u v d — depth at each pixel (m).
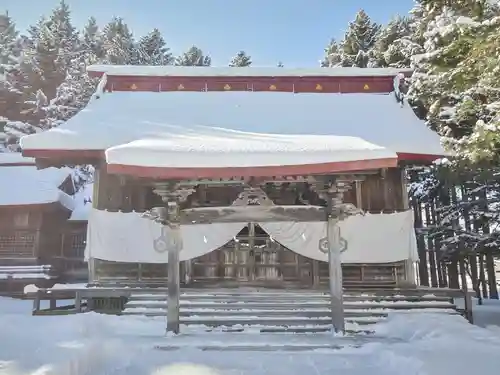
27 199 17.36
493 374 5.17
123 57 40.03
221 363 5.92
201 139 8.57
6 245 17.55
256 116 11.17
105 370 5.51
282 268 10.56
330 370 5.63
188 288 10.15
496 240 12.62
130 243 10.27
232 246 10.67
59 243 19.61
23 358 5.85
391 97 12.81
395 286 10.49
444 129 12.12
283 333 8.09
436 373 5.22
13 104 34.09
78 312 9.85
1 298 16.53
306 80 13.19
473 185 14.74
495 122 7.82
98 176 10.90
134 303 9.42
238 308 9.17
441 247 15.70
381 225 10.34
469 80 8.23
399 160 10.12
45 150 9.59
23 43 45.12
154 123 10.52
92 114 11.27
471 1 7.73
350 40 31.27
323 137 9.03
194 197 10.87
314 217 8.03
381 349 6.71
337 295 8.02
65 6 50.19
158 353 6.49
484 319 11.28
